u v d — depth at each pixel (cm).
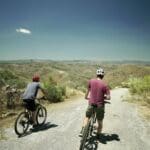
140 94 1274
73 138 475
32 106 515
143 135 505
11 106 784
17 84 1147
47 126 568
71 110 822
